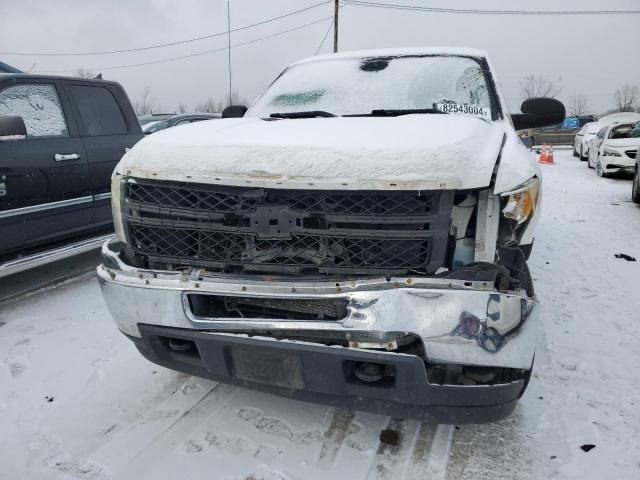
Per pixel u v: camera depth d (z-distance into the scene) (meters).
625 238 6.17
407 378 1.82
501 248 1.94
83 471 2.17
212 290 1.96
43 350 3.24
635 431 2.36
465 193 1.92
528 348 1.87
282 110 3.33
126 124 4.84
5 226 3.72
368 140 1.95
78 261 5.11
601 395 2.65
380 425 2.44
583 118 34.19
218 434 2.38
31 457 2.26
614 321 3.59
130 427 2.46
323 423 2.46
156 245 2.13
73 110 4.33
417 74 3.35
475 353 1.79
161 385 2.82
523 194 1.93
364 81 3.38
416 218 1.82
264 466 2.16
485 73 3.34
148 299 2.07
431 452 2.24
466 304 1.78
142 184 2.12
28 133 3.95
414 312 1.78
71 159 4.19
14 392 2.78
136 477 2.12
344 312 1.88
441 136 1.96
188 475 2.12
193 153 2.05
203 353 2.04
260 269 1.96
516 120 3.50
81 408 2.62
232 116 4.01
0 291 4.27
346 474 2.11
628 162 12.12
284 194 1.91
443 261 1.87
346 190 1.84
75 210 4.26
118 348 3.27
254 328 1.93
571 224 7.08
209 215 1.98
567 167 16.33
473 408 1.90
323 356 1.86
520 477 2.09
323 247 1.91
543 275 4.66
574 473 2.10
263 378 2.01
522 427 2.40
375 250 1.87
